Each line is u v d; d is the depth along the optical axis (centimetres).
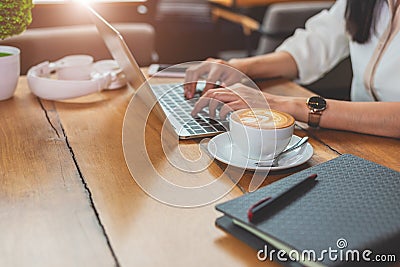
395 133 105
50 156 95
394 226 67
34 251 68
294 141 100
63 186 84
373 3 130
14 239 70
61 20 238
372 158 96
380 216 69
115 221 74
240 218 69
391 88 132
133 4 259
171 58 376
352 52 144
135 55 224
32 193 82
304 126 110
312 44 154
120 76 132
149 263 65
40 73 133
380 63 133
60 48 204
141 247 68
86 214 76
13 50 127
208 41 375
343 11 154
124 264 65
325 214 70
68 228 73
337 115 106
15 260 66
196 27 372
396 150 99
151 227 73
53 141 102
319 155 96
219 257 67
